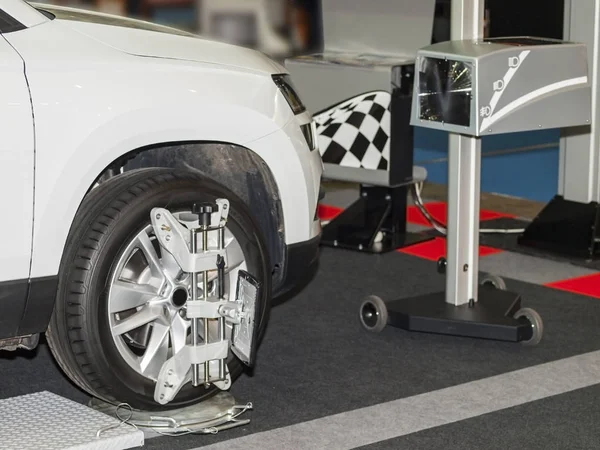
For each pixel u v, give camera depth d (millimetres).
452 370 4004
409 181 5824
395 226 6266
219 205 3268
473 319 4320
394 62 5719
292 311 4812
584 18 5773
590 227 5906
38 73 2998
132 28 3377
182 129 3268
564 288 5281
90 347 3137
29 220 2994
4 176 2932
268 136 3510
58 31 3162
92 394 3277
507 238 6344
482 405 3613
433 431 3361
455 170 4387
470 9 4266
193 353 3264
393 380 3881
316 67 5855
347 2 6141
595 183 5953
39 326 3107
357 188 7879
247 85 3457
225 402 3541
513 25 6484
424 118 4105
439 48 4039
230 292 3455
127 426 3244
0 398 3633
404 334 4480
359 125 5770
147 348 3295
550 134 7766
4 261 2967
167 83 3234
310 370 3986
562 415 3518
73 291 3121
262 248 3510
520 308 4676
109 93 3105
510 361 4121
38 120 2977
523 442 3271
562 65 4043
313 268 3865
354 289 5215
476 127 3891
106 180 3377
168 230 3223
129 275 3328
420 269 5645
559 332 4516
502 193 7941
